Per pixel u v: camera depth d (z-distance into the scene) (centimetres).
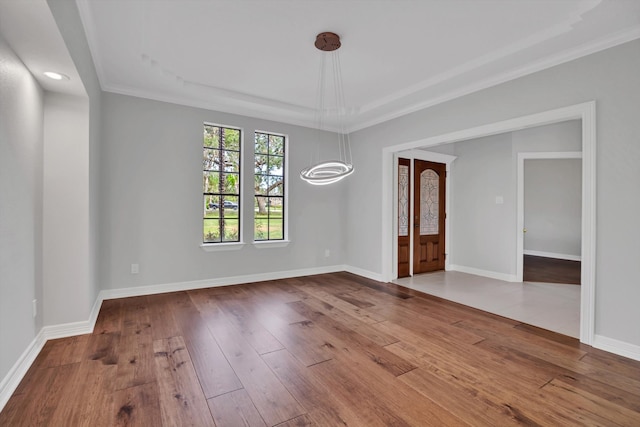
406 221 527
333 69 336
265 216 489
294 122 498
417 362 233
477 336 281
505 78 323
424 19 246
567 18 240
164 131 401
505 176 507
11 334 196
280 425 166
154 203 396
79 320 278
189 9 235
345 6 231
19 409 175
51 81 245
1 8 152
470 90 356
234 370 220
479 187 544
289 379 210
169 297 387
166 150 402
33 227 240
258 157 482
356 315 334
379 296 405
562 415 174
